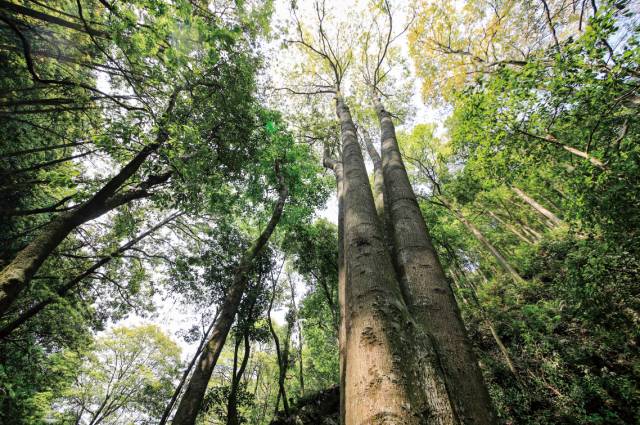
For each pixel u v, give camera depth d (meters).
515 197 16.59
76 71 7.22
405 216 2.65
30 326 7.73
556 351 6.64
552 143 4.65
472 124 5.28
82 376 16.09
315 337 16.47
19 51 5.36
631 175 3.50
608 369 5.71
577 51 3.68
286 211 11.88
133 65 4.47
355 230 2.38
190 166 5.43
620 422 4.80
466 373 1.41
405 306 1.73
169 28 3.76
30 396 6.78
